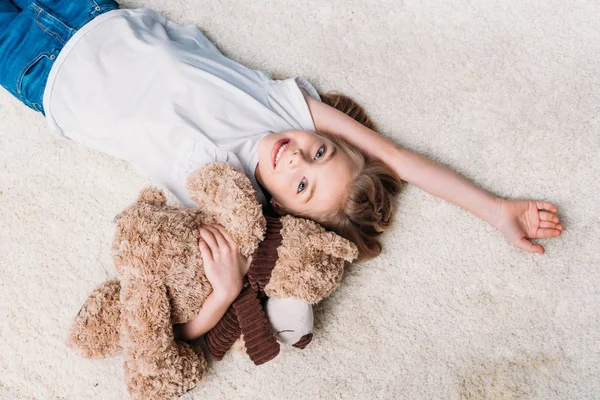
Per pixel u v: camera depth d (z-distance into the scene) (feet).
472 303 4.11
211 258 3.48
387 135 4.35
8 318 4.10
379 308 4.14
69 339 3.68
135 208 3.52
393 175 4.00
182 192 4.04
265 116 4.03
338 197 3.77
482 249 4.17
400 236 4.22
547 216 3.99
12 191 4.28
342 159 3.81
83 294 4.15
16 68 3.94
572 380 3.95
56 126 4.09
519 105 4.31
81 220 4.25
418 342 4.08
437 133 4.33
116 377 4.02
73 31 3.97
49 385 4.02
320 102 4.16
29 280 4.16
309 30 4.51
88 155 4.32
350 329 4.10
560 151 4.22
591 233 4.10
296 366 4.05
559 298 4.06
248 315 3.57
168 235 3.39
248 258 3.63
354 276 4.18
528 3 4.42
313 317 3.95
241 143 3.92
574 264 4.08
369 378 4.04
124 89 3.95
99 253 4.20
